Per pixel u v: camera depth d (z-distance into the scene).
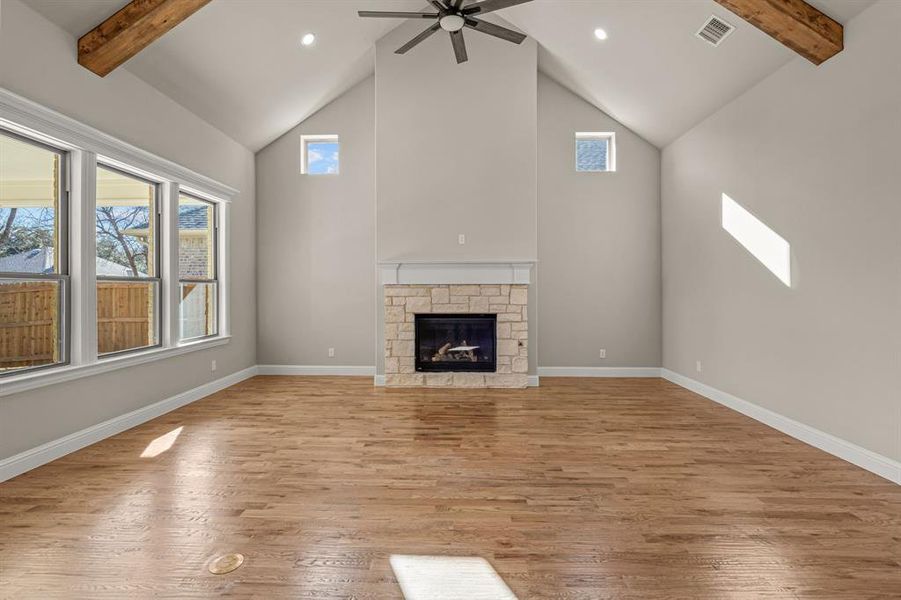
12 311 3.05
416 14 3.33
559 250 6.39
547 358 6.41
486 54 5.69
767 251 4.08
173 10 3.44
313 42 5.05
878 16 2.96
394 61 5.71
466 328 5.81
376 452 3.35
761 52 3.87
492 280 5.62
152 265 4.47
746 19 3.32
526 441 3.60
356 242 6.44
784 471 3.01
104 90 3.66
